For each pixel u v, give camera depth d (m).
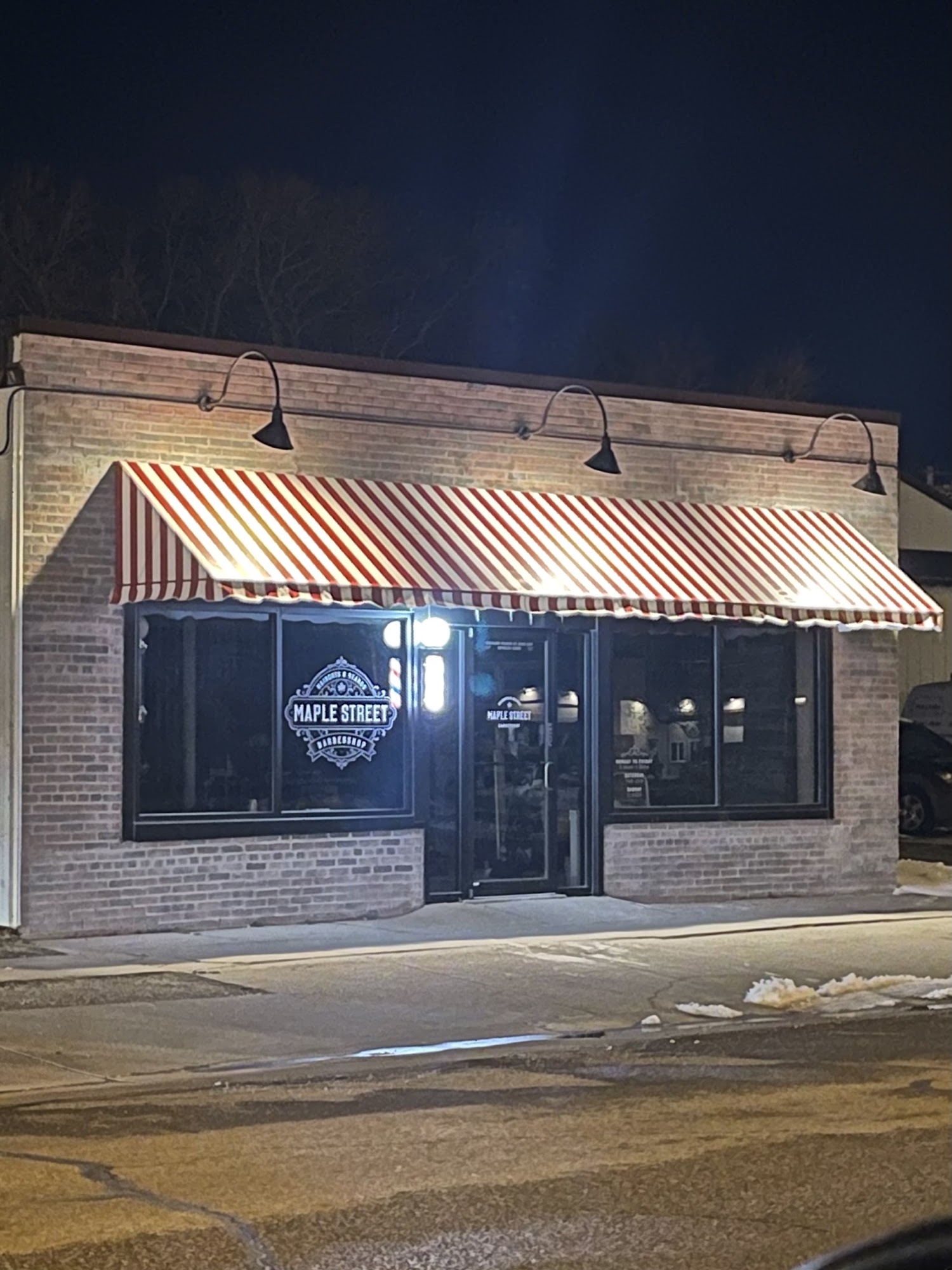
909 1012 12.12
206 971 13.25
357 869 15.94
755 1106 9.09
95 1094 9.59
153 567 14.42
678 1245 6.61
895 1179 7.52
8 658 14.65
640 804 17.48
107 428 14.91
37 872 14.54
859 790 18.59
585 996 12.48
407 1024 11.50
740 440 18.12
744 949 14.57
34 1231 6.86
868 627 18.23
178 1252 6.58
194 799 15.25
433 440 16.44
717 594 16.62
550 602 15.62
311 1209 7.15
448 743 16.59
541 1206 7.16
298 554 14.69
